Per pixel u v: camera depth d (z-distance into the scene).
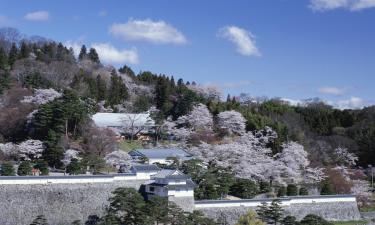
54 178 68.00
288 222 72.69
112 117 110.31
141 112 122.62
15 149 83.19
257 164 96.00
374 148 128.25
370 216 91.25
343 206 87.50
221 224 71.69
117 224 64.25
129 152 94.94
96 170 83.31
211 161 92.38
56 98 93.88
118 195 66.38
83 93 115.00
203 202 73.69
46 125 88.19
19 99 102.19
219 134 114.38
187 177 73.12
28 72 117.38
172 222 65.44
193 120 114.06
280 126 116.25
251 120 118.31
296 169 102.44
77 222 64.69
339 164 121.44
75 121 91.19
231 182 84.12
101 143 89.56
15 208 64.75
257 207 77.31
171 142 110.06
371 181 117.44
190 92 126.06
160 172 74.69
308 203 84.06
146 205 65.31
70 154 81.69
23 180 66.12
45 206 66.62
